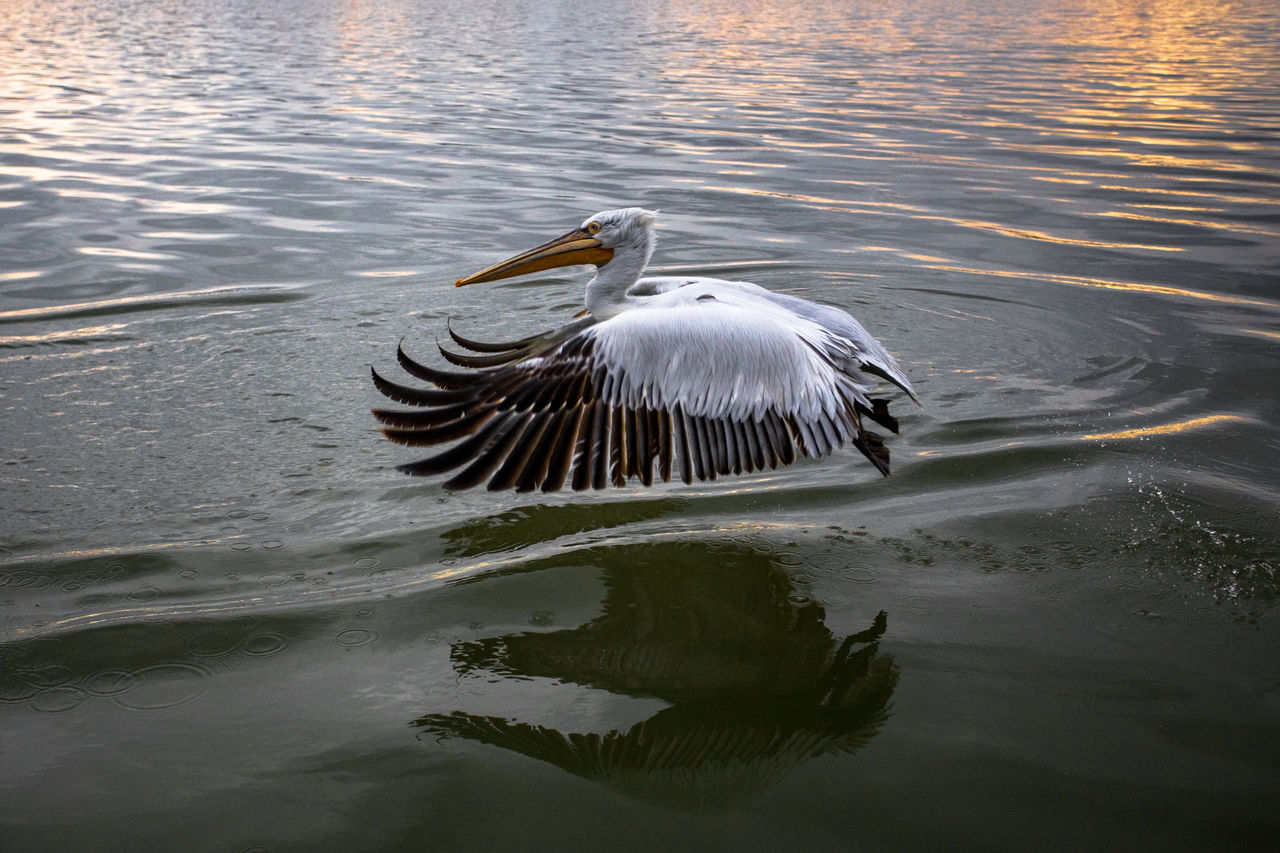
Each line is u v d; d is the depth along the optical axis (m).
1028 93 16.67
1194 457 4.99
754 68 19.73
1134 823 2.79
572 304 7.11
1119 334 6.64
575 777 2.98
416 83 17.08
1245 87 17.62
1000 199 9.99
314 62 19.52
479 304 7.07
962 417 5.49
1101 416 5.47
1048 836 2.75
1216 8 38.09
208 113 13.68
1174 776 2.97
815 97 16.08
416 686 3.38
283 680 3.40
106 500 4.56
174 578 3.98
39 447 5.02
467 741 3.12
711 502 4.68
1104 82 18.16
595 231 4.91
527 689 3.38
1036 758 3.05
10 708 3.24
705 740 3.15
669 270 7.86
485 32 26.34
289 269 7.69
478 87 16.72
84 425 5.26
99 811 2.83
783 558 4.20
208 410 5.47
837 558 4.20
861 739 3.14
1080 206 9.73
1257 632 3.69
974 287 7.58
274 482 4.76
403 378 5.88
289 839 2.74
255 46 21.92
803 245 8.53
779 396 3.67
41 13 28.30
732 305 3.94
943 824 2.80
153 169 10.54
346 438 5.19
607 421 3.50
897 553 4.24
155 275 7.50
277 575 4.02
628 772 3.00
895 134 13.06
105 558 4.10
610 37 25.58
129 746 3.08
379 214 9.13
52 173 10.26
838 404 3.80
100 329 6.52
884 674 3.45
